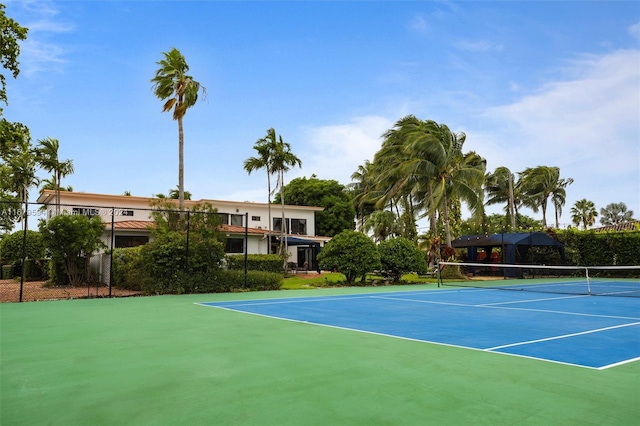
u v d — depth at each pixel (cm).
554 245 3169
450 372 559
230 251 3322
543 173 4962
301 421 392
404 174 2881
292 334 840
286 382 511
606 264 3086
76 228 2006
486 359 632
